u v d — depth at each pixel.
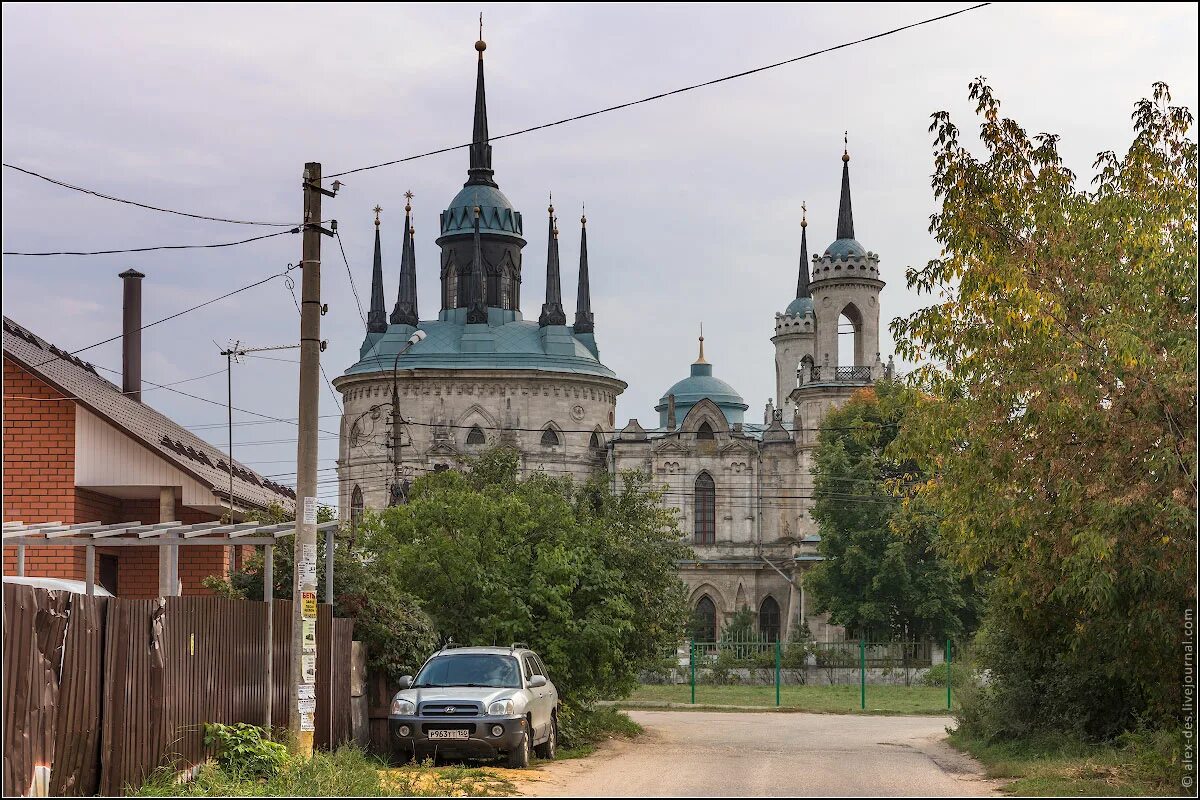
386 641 28.20
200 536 22.69
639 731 38.91
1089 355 22.11
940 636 79.00
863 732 41.97
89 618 16.89
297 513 22.56
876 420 82.81
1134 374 21.23
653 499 42.69
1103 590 20.75
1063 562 22.53
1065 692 28.53
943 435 24.33
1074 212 23.44
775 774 24.19
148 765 18.42
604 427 105.56
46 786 15.70
